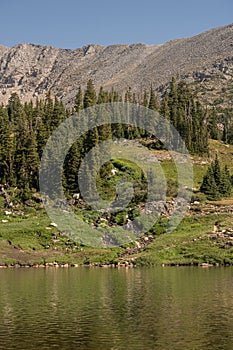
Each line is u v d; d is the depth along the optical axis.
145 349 24.84
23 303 36.66
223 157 121.88
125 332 28.17
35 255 64.81
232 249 64.00
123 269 57.78
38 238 70.19
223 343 25.88
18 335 27.64
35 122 125.19
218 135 144.75
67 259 63.16
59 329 28.89
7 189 92.38
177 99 135.50
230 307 34.72
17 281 47.84
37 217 79.75
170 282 46.44
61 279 49.06
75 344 25.83
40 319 31.44
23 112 130.12
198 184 96.88
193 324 29.95
